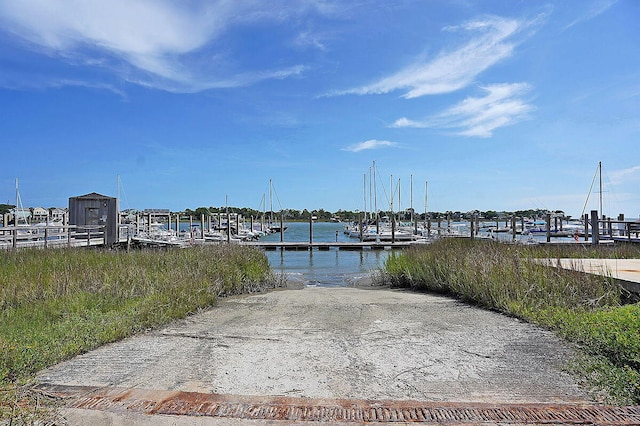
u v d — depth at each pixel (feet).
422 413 11.36
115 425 10.72
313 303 29.07
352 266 76.74
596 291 24.71
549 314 22.00
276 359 15.92
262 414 11.32
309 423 10.82
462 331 20.10
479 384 13.47
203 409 11.60
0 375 13.01
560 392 12.79
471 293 29.35
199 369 14.89
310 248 110.22
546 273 28.04
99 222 69.67
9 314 21.94
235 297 33.65
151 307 23.38
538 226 177.68
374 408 11.68
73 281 28.73
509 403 11.99
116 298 25.77
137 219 87.61
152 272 33.94
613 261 34.99
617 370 13.94
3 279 28.96
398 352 16.75
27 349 15.76
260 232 199.72
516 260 31.27
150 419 11.03
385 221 238.89
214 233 154.40
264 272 46.11
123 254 43.91
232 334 19.80
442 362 15.53
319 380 13.82
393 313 24.72
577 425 10.71
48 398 12.00
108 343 18.31
